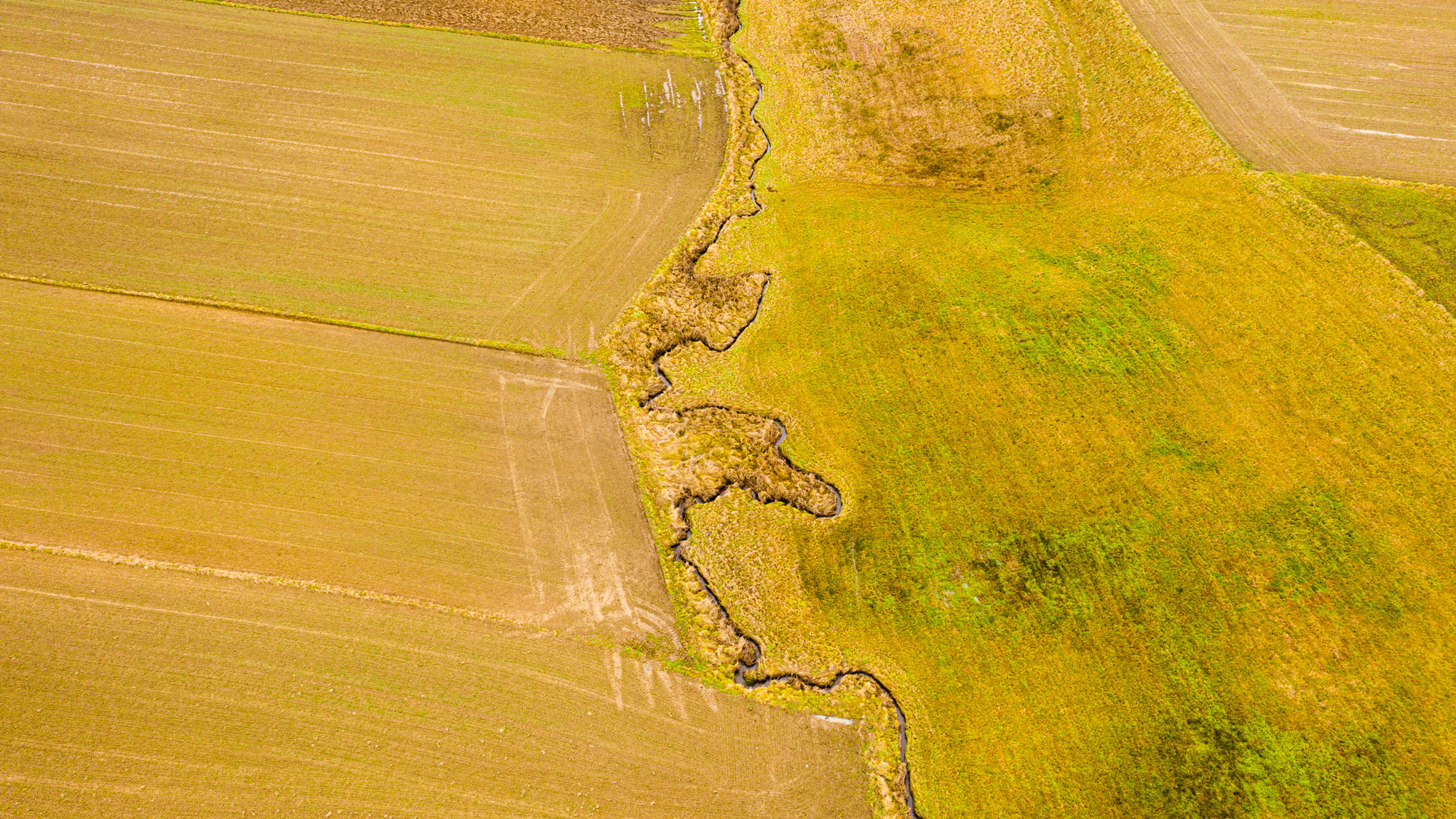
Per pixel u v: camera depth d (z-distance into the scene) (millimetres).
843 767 20859
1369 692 21984
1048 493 26281
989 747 21281
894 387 29250
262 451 26094
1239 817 20078
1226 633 23141
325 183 34812
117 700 20797
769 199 36219
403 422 27188
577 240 33625
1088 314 31109
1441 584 23922
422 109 38688
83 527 23984
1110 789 20547
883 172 37500
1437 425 27250
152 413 26781
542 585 23734
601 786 20172
